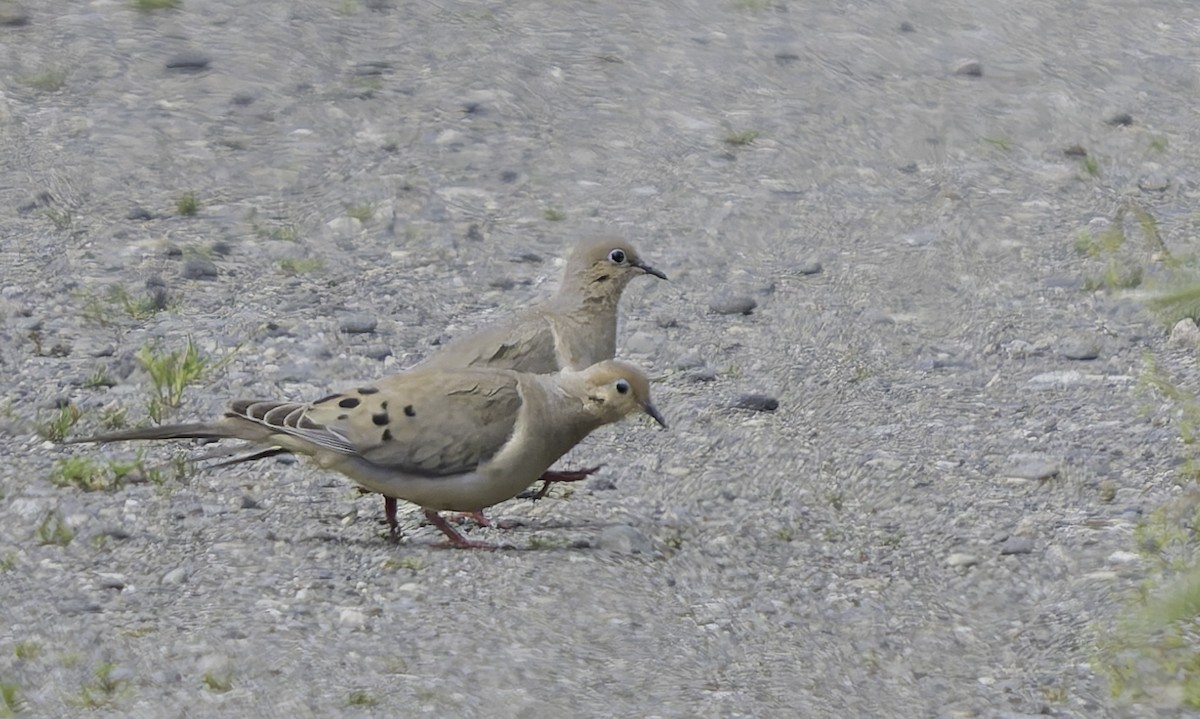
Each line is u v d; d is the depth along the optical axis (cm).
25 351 1312
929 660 939
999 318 1447
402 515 1070
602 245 1188
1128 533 1077
